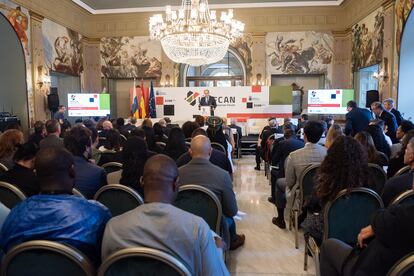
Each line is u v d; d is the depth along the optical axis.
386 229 1.31
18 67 8.64
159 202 1.31
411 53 7.49
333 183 2.24
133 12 11.72
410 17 7.23
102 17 11.98
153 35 7.14
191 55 7.52
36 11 9.05
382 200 2.44
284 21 11.38
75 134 3.14
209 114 10.48
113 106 12.51
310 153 3.27
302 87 11.79
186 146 4.14
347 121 5.99
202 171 2.58
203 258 1.25
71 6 10.77
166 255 1.17
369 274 1.45
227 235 2.64
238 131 9.44
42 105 9.34
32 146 2.54
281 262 3.04
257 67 11.57
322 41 11.30
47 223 1.37
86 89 12.09
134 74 12.08
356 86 10.55
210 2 11.02
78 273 1.32
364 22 9.74
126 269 1.22
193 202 2.37
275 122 7.27
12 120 7.95
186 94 10.63
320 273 2.12
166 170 1.33
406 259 1.18
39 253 1.30
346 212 2.26
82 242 1.37
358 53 10.22
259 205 4.87
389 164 3.46
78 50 11.45
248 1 10.96
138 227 1.25
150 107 10.78
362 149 2.27
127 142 2.57
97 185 2.73
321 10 11.19
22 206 1.42
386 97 8.25
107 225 1.32
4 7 7.86
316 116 11.30
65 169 1.49
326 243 2.08
